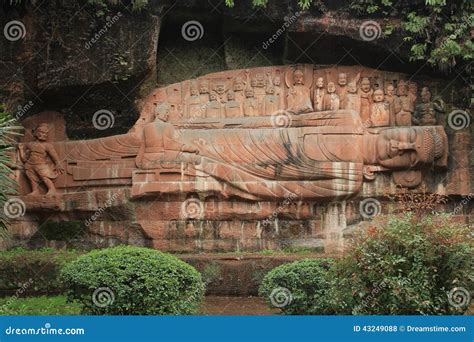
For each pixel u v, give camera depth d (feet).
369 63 59.62
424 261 34.14
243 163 57.31
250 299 51.96
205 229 57.36
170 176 57.21
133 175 57.47
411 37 56.44
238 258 53.88
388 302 34.40
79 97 58.80
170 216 57.16
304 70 59.98
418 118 58.65
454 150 57.98
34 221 58.70
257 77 59.82
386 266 34.12
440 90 59.00
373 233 35.53
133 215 57.31
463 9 55.83
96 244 57.67
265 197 57.00
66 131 60.70
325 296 37.40
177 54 61.98
